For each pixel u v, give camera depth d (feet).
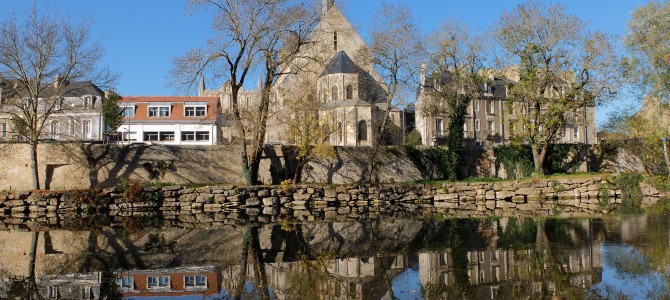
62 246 55.52
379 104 199.82
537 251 47.21
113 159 111.86
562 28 120.67
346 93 191.93
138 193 102.01
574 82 123.34
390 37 129.08
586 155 154.81
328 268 42.27
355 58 154.71
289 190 111.55
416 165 139.54
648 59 120.16
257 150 113.70
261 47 105.70
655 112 122.72
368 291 34.45
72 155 109.29
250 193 108.37
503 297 31.96
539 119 126.82
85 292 35.24
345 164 131.34
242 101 140.15
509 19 124.06
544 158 133.59
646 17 119.44
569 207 100.01
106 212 99.55
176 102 190.49
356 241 57.31
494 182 124.57
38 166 108.37
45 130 127.24
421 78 151.84
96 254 50.16
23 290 35.60
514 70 130.00
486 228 66.13
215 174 119.44
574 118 135.85
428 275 38.65
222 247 54.13
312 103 124.47
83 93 162.61
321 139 123.65
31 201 97.35
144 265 44.47
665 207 94.12
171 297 33.81
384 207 110.52
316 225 75.10
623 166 155.02
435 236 59.57
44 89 115.55
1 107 103.65
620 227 63.05
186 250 52.31
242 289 35.68
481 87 146.20
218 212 101.60
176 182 115.65
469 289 34.06
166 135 187.83
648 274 37.04
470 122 219.82
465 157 143.13
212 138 188.55
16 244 56.95
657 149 135.23
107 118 158.51
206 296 34.06
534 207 102.73
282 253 50.01
